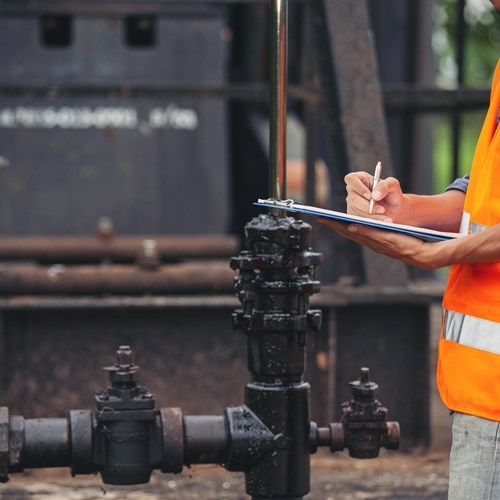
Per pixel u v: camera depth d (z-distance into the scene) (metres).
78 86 7.45
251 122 9.84
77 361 6.52
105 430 4.34
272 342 4.37
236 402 6.62
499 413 3.56
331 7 6.68
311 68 7.94
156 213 8.84
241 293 4.34
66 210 8.73
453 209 4.14
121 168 8.78
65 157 8.72
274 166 4.39
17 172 8.68
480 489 3.59
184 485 6.26
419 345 6.62
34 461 4.34
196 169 8.88
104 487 6.21
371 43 6.68
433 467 6.56
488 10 19.44
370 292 6.46
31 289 7.63
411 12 10.72
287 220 4.40
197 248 8.77
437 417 7.68
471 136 21.19
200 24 8.82
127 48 8.74
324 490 6.18
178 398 6.60
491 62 20.61
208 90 7.71
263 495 4.43
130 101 8.76
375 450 4.57
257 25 9.78
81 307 6.39
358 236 3.77
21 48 8.62
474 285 3.66
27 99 8.65
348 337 6.60
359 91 6.63
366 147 6.60
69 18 8.80
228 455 4.40
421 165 10.93
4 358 6.44
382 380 6.63
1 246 8.61
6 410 4.39
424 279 11.91
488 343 3.60
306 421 4.44
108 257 8.69
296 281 4.36
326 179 9.52
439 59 19.11
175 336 6.57
